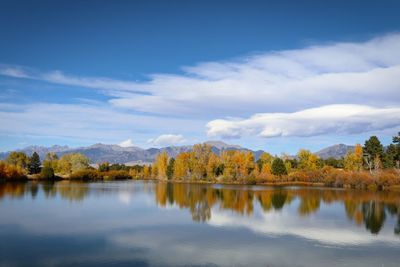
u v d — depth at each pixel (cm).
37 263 3173
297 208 6756
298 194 9856
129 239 4050
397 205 7294
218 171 18388
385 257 3494
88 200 7862
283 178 16062
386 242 4069
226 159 18225
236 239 4100
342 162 19712
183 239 4062
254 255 3484
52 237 4116
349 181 12838
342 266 3216
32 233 4309
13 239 4006
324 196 9256
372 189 11931
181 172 18225
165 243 3881
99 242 3903
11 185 12962
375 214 6056
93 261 3234
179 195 9338
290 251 3641
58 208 6450
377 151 15325
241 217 5600
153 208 6581
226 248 3716
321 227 4862
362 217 5719
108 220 5222
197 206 6931
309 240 4106
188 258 3353
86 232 4388
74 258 3319
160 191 10706
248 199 8381
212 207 6800
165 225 4875
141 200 7956
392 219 5556
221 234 4350
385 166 15212
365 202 7838
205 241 3988
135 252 3534
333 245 3909
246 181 15825
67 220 5188
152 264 3166
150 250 3606
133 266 3111
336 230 4684
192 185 14512
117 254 3456
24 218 5328
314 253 3591
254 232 4481
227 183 16438
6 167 15475
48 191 10175
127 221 5150
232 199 8362
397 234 4481
